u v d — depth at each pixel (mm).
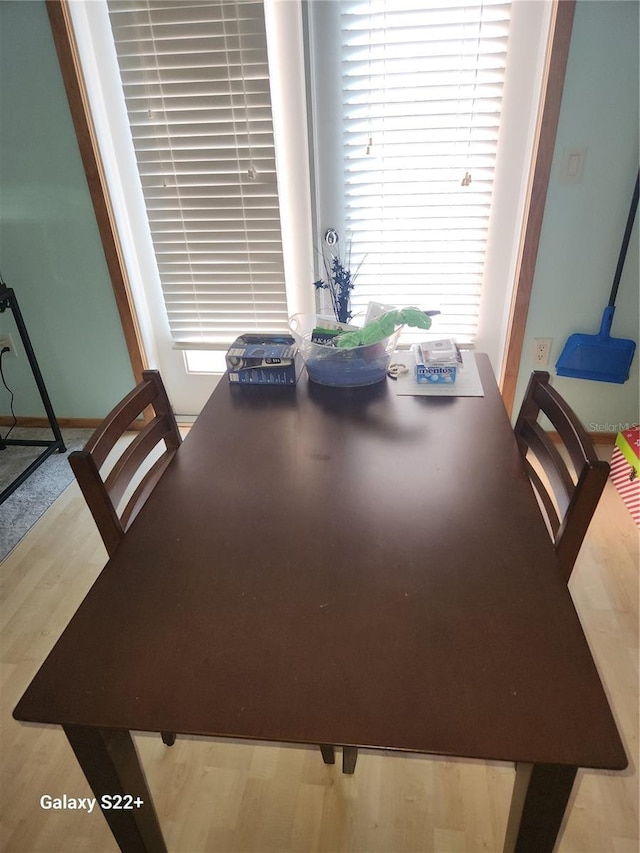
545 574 842
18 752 1338
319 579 846
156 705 682
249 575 859
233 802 1233
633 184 1847
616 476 2098
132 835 928
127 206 2213
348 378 1411
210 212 2131
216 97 1906
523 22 1711
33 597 1749
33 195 2107
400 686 688
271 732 648
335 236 2094
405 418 1275
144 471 2305
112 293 2283
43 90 1906
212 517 984
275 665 722
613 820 1175
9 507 2143
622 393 2232
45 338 2432
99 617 800
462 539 912
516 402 2309
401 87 1822
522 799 751
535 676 696
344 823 1189
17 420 2672
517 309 2096
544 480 2160
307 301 2318
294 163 2037
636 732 1321
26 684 1486
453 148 1928
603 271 2004
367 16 1737
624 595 1672
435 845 1149
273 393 1414
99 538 1980
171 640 761
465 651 729
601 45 1651
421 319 1382
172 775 1285
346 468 1103
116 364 2465
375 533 931
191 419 2648
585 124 1769
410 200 2037
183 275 2297
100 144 2037
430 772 1271
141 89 1929
